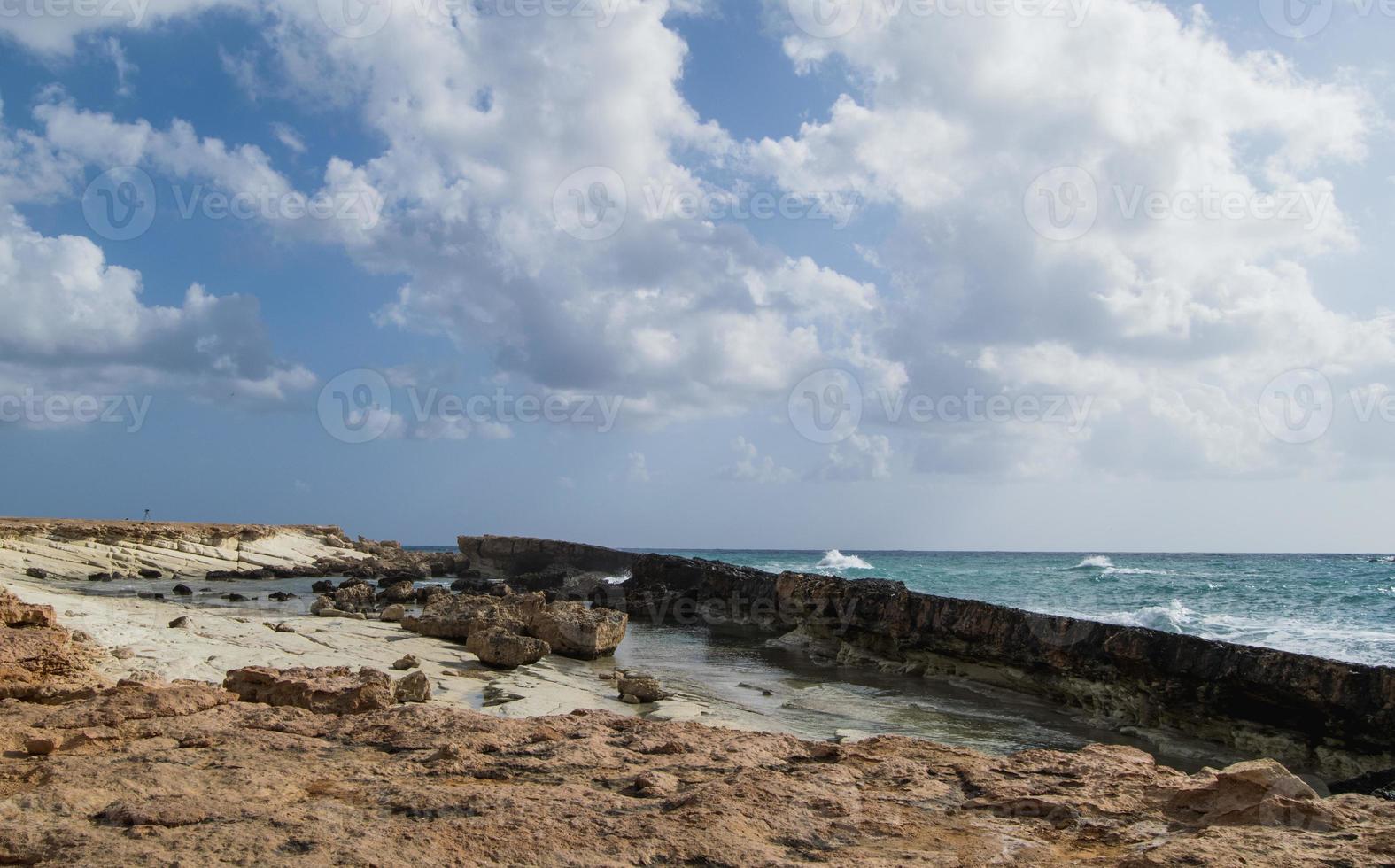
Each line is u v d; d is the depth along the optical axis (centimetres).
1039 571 7825
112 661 1384
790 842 470
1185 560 12612
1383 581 5462
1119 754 679
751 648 3034
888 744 721
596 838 450
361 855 406
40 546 5241
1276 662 1539
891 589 2788
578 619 2614
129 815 454
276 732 693
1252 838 446
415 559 7894
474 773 592
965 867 425
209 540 6388
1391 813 494
